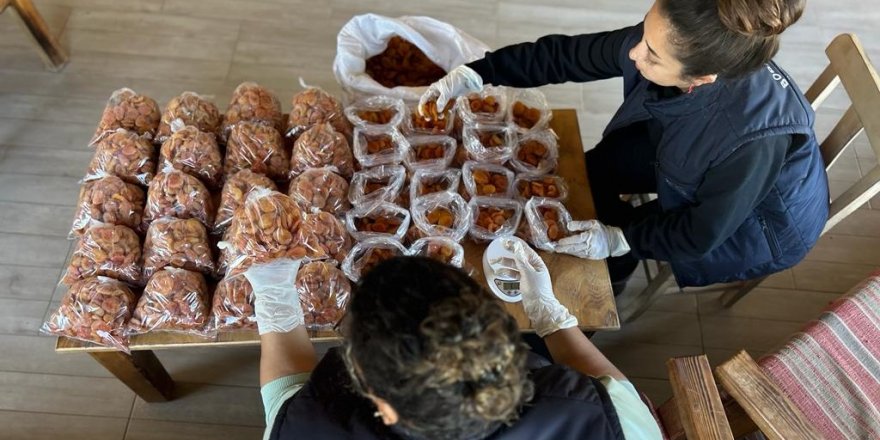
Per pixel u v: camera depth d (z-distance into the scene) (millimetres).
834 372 1319
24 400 1706
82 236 1343
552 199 1463
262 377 1058
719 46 965
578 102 2355
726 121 1150
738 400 1144
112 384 1743
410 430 728
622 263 1658
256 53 2387
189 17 2449
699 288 1967
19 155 2086
